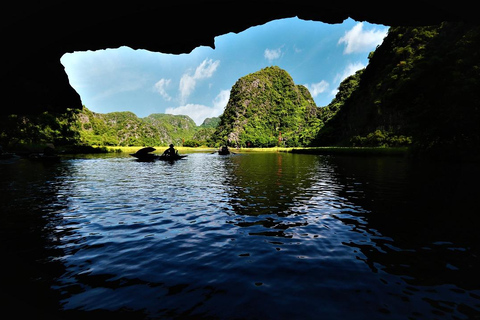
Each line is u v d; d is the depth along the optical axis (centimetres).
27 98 1747
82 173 1792
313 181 1361
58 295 323
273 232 570
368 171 1806
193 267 404
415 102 2844
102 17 803
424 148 2722
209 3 970
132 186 1222
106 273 383
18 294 323
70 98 2186
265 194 1012
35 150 4812
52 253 456
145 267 404
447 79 2480
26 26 662
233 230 585
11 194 1012
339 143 9225
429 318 279
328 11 1074
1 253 454
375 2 940
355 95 9588
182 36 1149
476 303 305
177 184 1287
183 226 616
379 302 308
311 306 300
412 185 1149
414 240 512
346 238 529
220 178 1523
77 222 645
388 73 7056
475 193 949
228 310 293
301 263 416
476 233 546
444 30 4347
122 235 552
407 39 7062
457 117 2295
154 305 303
